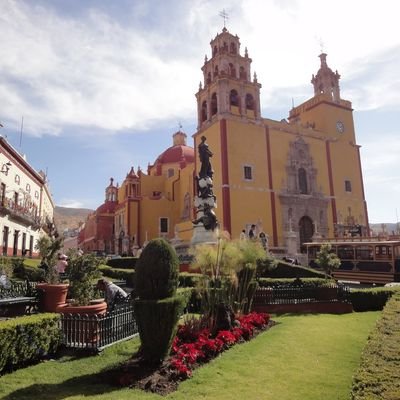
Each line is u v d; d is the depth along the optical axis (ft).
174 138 223.30
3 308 33.81
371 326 36.40
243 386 20.58
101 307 30.83
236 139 130.00
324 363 24.49
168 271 24.47
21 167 118.83
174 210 182.50
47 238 41.55
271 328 35.76
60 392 20.08
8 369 23.26
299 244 134.62
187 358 23.71
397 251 84.38
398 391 12.37
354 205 155.02
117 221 205.77
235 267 37.42
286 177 138.10
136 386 20.76
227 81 133.39
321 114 159.94
